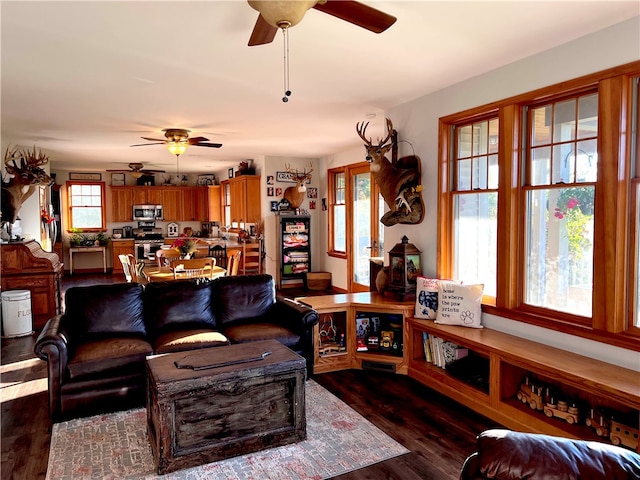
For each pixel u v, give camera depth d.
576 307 3.07
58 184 10.27
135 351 3.32
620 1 2.35
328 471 2.53
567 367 2.67
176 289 4.00
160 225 11.29
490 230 3.71
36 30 2.62
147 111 4.66
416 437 2.92
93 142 6.50
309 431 2.99
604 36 2.71
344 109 4.70
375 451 2.74
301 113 4.85
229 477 2.46
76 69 3.32
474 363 3.64
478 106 3.62
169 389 2.46
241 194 8.82
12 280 5.52
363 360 4.20
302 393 2.83
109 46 2.88
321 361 4.17
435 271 4.14
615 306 2.71
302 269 8.61
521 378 3.22
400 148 4.54
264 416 2.73
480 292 3.66
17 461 2.64
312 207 8.77
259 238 8.48
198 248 8.02
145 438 2.91
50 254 6.23
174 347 3.42
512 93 3.33
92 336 3.63
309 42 2.86
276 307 4.29
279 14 1.81
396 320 4.29
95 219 10.72
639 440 2.33
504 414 3.08
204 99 4.21
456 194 4.02
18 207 5.89
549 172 3.23
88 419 3.18
